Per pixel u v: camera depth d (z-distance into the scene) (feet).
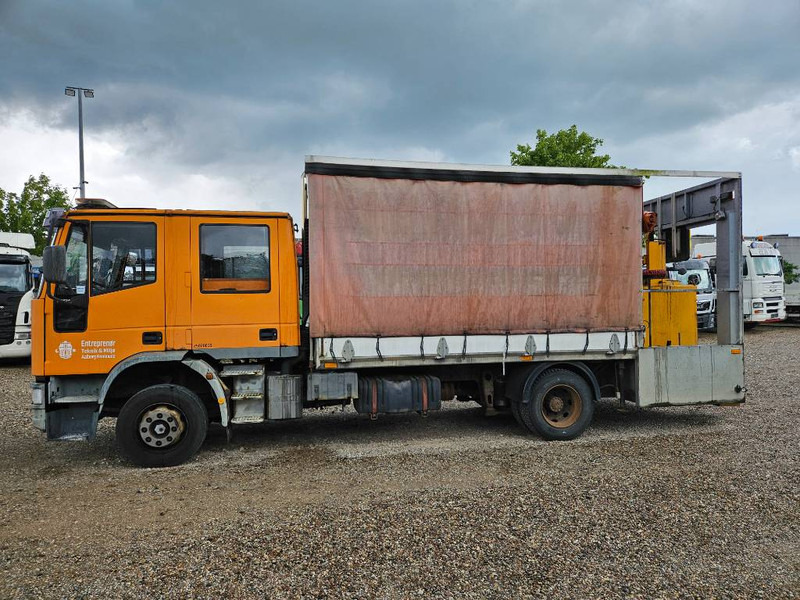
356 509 14.94
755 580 11.19
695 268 65.72
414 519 14.11
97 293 19.38
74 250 19.38
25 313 45.83
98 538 13.46
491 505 15.02
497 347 22.17
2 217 79.30
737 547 12.55
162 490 17.12
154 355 19.62
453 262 21.86
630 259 23.27
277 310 20.63
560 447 21.43
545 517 14.16
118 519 14.73
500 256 22.25
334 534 13.28
